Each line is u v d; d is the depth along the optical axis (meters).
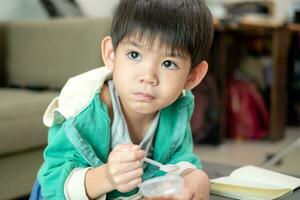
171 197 0.63
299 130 3.05
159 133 0.78
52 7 2.22
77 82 0.74
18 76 1.86
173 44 0.63
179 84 0.66
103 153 0.73
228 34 2.81
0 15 2.08
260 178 0.87
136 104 0.65
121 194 0.72
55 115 0.71
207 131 2.47
